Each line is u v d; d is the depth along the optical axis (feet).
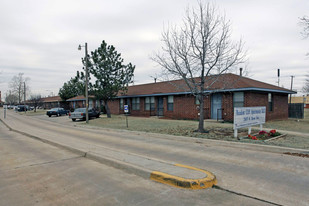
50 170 19.03
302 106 73.05
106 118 76.95
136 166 18.69
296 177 17.26
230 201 13.12
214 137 34.32
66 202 12.90
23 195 13.89
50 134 41.01
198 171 17.48
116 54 76.74
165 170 17.63
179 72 39.91
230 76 62.64
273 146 26.84
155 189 14.92
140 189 14.90
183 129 43.88
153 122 59.62
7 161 21.99
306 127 47.80
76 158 23.34
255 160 22.36
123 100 95.96
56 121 79.97
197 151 26.76
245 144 28.86
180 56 40.45
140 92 87.61
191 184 15.07
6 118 100.78
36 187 15.19
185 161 22.06
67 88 161.79
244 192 14.44
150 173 17.11
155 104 80.18
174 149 27.99
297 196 13.79
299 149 25.16
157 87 87.20
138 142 33.35
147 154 25.26
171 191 14.58
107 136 40.16
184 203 12.82
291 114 76.64
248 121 35.53
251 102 54.75
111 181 16.40
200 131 39.42
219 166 20.27
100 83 75.56
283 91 64.64
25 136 41.39
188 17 45.24
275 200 13.25
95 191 14.52
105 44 75.10
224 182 16.20
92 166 20.30
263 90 55.62
